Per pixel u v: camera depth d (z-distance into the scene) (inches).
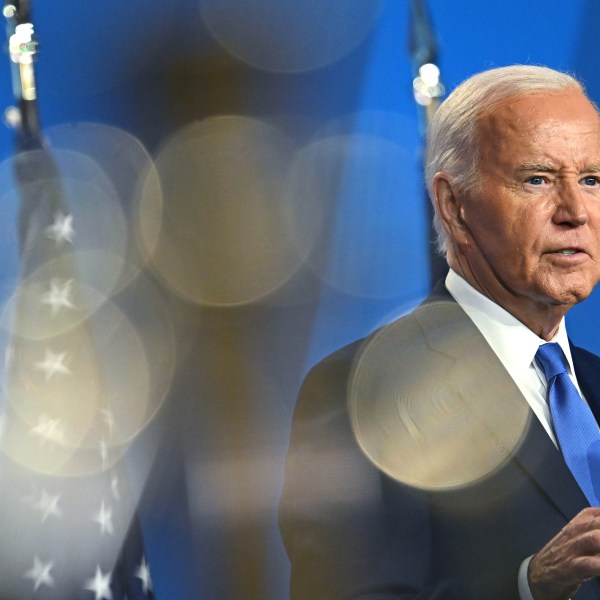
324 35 563.2
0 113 488.7
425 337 310.5
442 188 318.0
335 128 559.2
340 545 285.3
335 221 554.3
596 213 300.0
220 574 515.2
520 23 546.6
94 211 534.0
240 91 564.7
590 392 321.4
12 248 460.4
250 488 528.7
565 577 257.0
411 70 534.9
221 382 539.2
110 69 545.0
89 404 421.1
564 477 287.6
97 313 524.4
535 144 298.8
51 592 393.1
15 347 422.3
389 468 291.3
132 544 414.9
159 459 522.3
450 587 275.6
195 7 556.1
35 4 534.3
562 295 297.6
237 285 544.7
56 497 404.2
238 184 553.6
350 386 305.3
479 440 292.7
